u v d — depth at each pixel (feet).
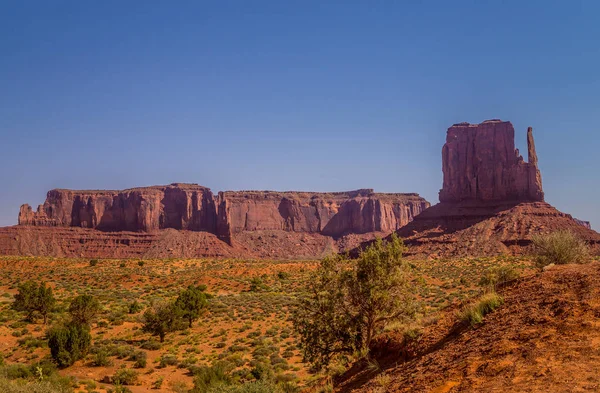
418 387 26.86
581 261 71.10
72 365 118.32
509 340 27.71
